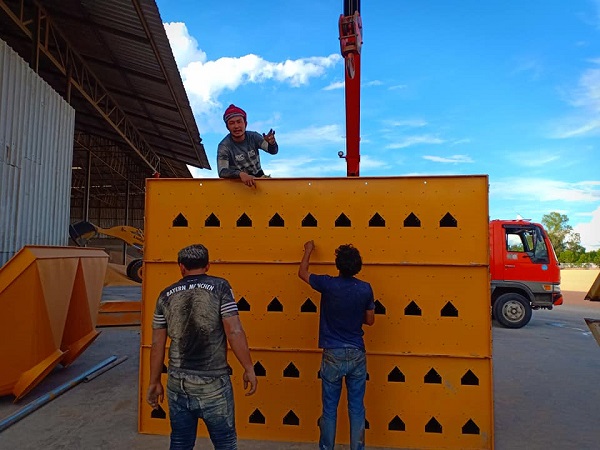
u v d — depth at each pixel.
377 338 4.18
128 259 34.44
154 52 12.48
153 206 4.50
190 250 3.11
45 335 5.29
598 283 4.62
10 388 5.08
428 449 4.08
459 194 4.17
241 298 4.36
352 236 4.27
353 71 5.04
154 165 26.30
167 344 4.39
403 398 4.13
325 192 4.33
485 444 4.02
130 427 4.48
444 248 4.16
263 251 4.36
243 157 4.68
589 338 10.41
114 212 43.03
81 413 4.87
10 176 8.11
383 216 4.24
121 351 8.02
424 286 4.16
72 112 11.16
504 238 12.10
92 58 14.84
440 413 4.09
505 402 5.54
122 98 18.16
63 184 10.64
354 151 5.23
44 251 5.59
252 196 4.41
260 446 4.11
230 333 2.91
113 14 11.11
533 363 7.68
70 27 12.99
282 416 4.26
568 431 4.60
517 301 11.95
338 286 3.55
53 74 16.08
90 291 7.02
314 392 4.24
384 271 4.21
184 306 2.92
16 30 13.50
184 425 2.92
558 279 11.84
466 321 4.10
